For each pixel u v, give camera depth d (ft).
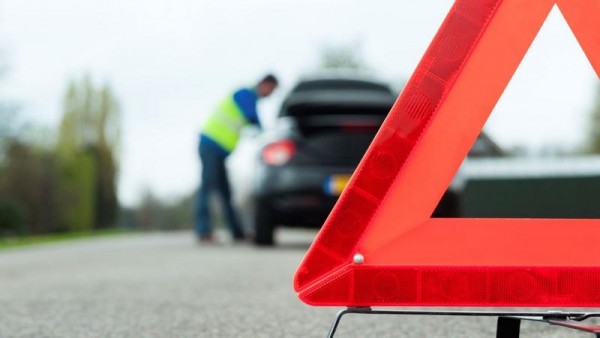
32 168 113.91
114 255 28.81
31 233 114.42
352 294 6.12
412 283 6.16
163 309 12.55
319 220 28.27
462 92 6.22
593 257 6.24
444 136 6.22
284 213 28.02
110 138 155.53
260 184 28.09
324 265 6.14
